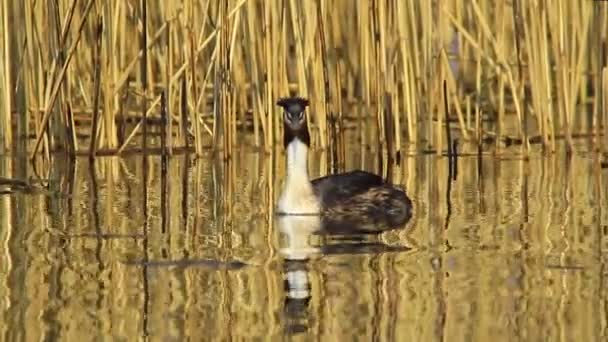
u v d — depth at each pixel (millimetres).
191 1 17547
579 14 20219
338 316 9688
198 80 19969
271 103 17719
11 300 10180
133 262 11500
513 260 11445
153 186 15805
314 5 17922
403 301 10094
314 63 18062
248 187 15750
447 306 9922
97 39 17406
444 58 17828
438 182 16062
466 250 11914
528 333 9219
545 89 18016
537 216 13602
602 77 18297
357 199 14188
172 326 9484
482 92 21609
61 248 12094
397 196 14359
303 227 13305
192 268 11273
